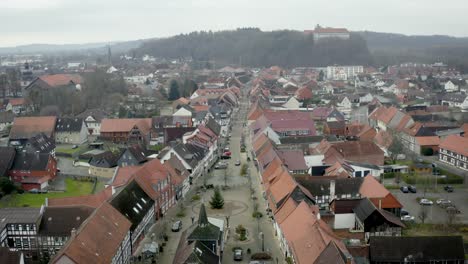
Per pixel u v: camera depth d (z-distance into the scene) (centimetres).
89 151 18538
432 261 8575
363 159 15300
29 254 9794
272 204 11494
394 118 19950
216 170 16138
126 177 12219
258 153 15788
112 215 9181
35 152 15262
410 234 10306
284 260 9444
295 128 19125
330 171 13850
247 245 10238
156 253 9762
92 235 8138
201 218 9088
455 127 18788
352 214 10694
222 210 12312
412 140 17675
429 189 13512
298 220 9325
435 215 11531
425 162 15875
